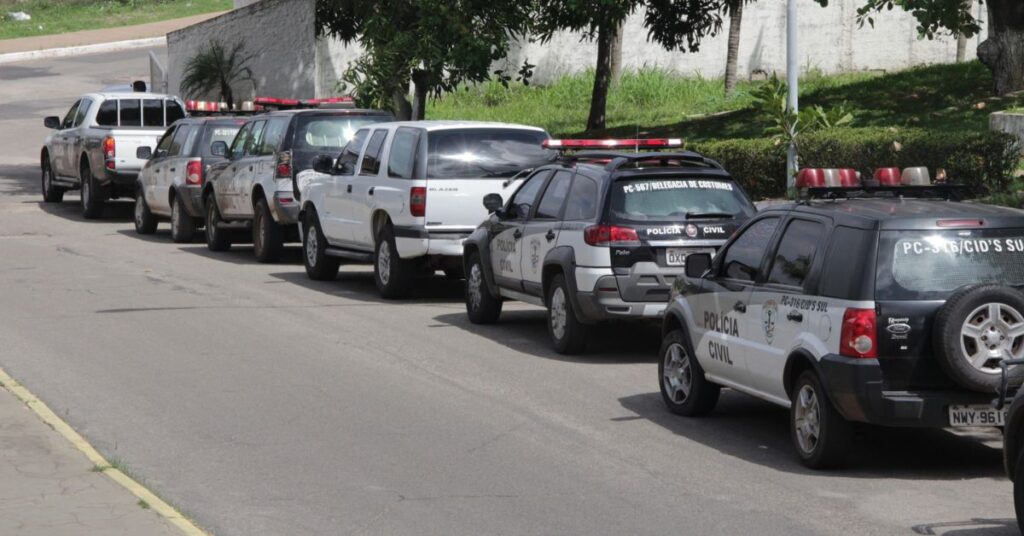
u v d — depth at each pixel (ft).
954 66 172.04
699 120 170.09
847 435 49.26
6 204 172.45
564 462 51.26
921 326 47.50
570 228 73.26
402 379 67.10
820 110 119.14
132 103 159.53
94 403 61.05
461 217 91.91
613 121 190.49
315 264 107.65
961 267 48.08
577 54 228.84
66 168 164.14
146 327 82.12
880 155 109.19
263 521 43.21
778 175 119.34
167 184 136.15
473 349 76.02
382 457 51.75
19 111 275.59
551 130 186.50
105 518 41.24
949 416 47.37
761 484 48.26
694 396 59.00
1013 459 41.63
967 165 104.42
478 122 95.71
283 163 114.42
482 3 147.43
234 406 60.64
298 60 200.54
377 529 42.39
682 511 44.62
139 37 363.76
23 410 57.36
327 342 77.61
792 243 52.75
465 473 49.49
